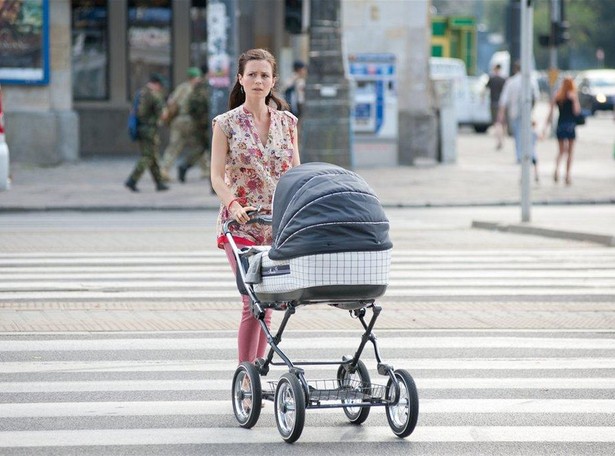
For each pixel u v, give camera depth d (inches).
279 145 515.8
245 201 514.6
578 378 586.9
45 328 709.9
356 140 2027.6
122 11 2224.4
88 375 589.6
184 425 499.8
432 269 971.3
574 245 1139.9
